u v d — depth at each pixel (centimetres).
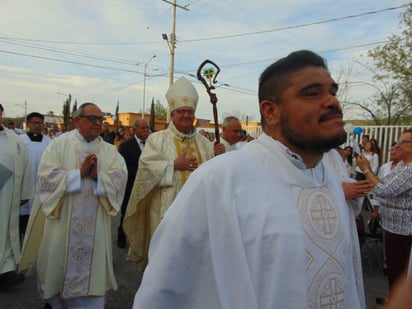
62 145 332
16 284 398
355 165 679
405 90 1566
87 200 325
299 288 106
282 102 119
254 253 105
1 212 384
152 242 120
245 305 100
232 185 110
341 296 116
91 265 324
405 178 308
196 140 369
